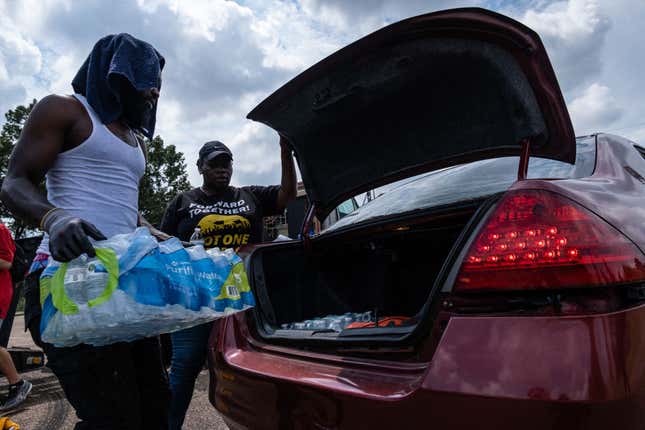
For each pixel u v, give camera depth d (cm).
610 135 193
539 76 142
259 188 308
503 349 97
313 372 135
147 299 105
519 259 102
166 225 299
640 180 166
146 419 154
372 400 111
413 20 149
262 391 143
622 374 90
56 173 133
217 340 179
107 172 137
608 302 97
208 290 123
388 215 188
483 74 157
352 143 205
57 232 104
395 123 191
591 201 112
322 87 181
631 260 102
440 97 174
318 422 124
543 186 110
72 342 108
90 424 127
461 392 97
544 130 152
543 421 88
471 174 211
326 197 225
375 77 172
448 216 172
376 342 129
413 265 214
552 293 98
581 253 98
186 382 239
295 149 214
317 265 215
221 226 281
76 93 145
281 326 182
